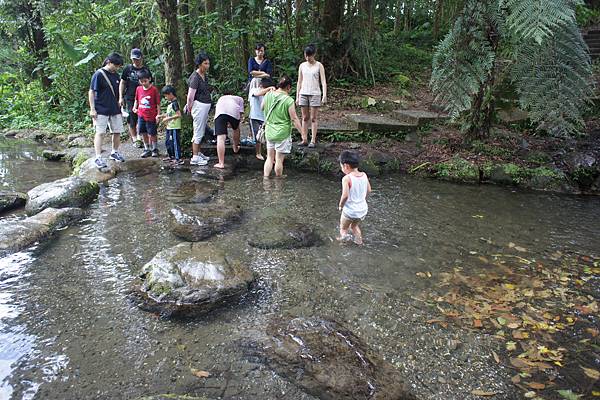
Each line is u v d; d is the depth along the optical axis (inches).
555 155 273.9
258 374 101.2
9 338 113.0
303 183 256.7
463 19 239.9
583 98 248.8
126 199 221.0
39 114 495.5
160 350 109.6
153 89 283.1
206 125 302.7
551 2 195.0
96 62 445.4
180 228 179.9
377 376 100.0
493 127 315.9
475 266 158.4
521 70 247.8
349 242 176.1
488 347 114.6
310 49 275.3
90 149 318.0
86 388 96.7
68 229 183.8
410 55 520.4
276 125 255.3
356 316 126.5
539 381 102.7
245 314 125.8
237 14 395.5
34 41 527.5
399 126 322.0
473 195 240.4
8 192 220.8
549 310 132.0
